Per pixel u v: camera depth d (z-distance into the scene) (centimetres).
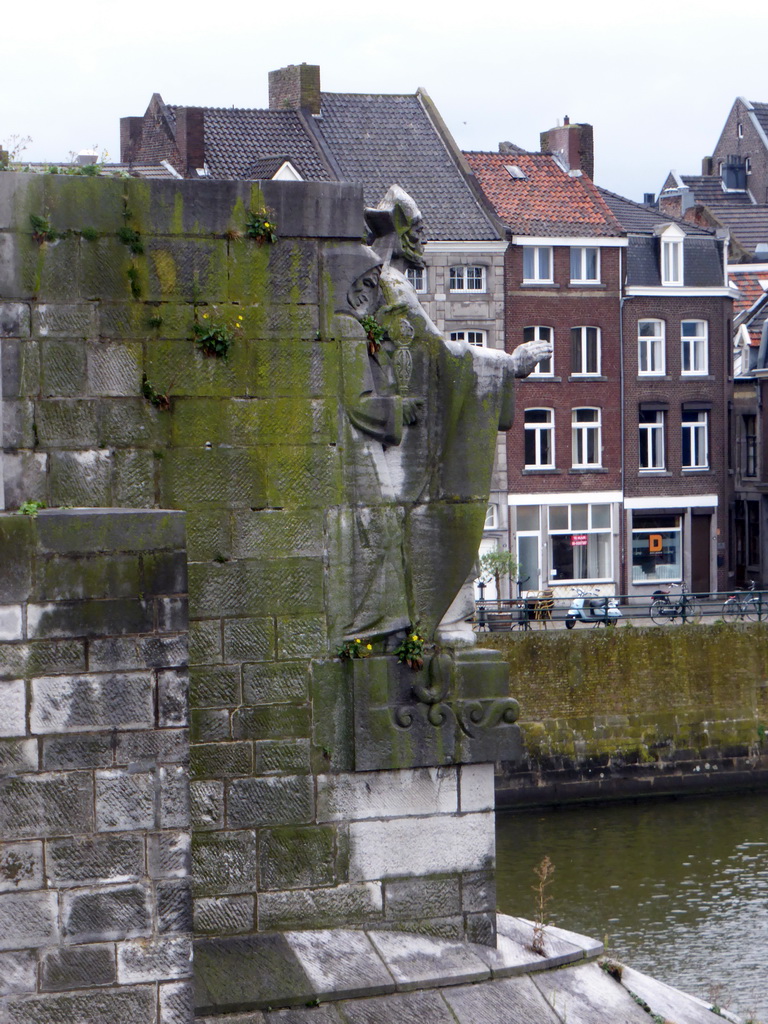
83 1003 3878
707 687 14550
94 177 4597
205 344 4706
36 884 3859
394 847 4969
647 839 12744
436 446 5031
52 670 3866
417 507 5006
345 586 4894
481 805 5050
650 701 14400
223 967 4716
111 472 4653
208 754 4803
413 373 4984
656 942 9456
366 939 4919
